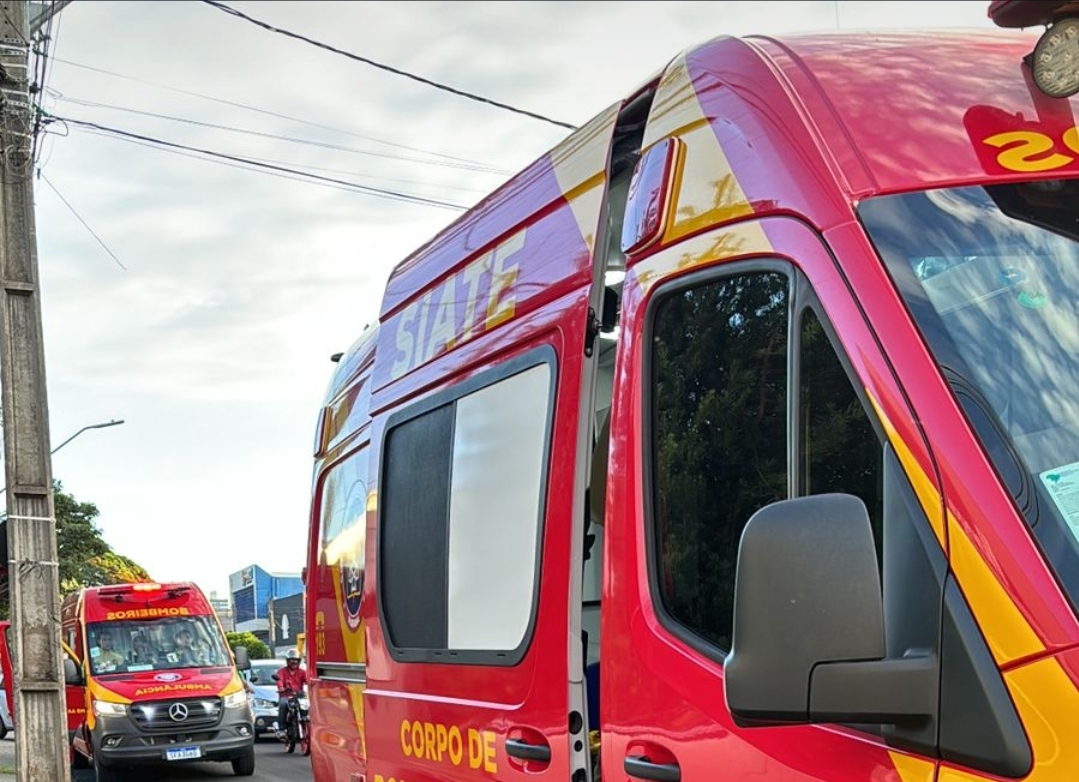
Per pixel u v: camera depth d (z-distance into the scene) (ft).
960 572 5.84
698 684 7.97
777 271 7.76
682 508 8.57
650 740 8.43
